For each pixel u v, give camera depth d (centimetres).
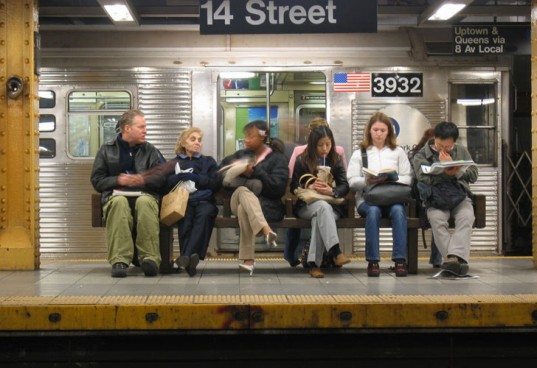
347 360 445
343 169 636
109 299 452
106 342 441
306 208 596
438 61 891
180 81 882
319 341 445
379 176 590
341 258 614
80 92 882
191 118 883
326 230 575
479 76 895
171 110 882
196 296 465
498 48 839
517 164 901
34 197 644
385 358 445
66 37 878
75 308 429
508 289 506
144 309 429
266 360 445
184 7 865
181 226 604
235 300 446
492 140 901
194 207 609
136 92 880
